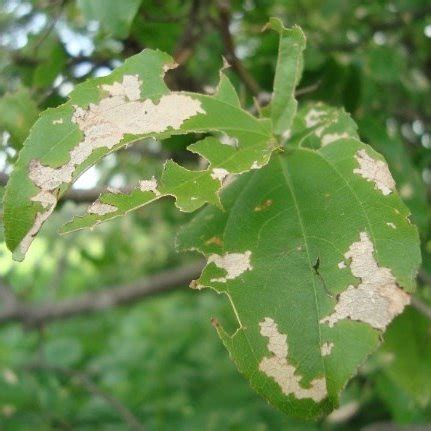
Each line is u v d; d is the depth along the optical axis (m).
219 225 0.24
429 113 0.59
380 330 0.22
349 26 0.55
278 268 0.23
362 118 0.42
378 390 0.51
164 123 0.24
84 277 1.03
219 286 0.23
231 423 0.64
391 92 0.55
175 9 0.42
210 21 0.39
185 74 0.45
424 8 0.57
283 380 0.22
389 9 0.57
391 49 0.51
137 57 0.24
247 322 0.23
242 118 0.25
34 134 0.23
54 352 0.67
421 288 0.43
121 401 0.65
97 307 0.62
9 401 0.58
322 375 0.22
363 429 0.59
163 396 0.69
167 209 0.81
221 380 0.71
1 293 0.63
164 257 1.01
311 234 0.23
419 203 0.40
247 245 0.24
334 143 0.25
